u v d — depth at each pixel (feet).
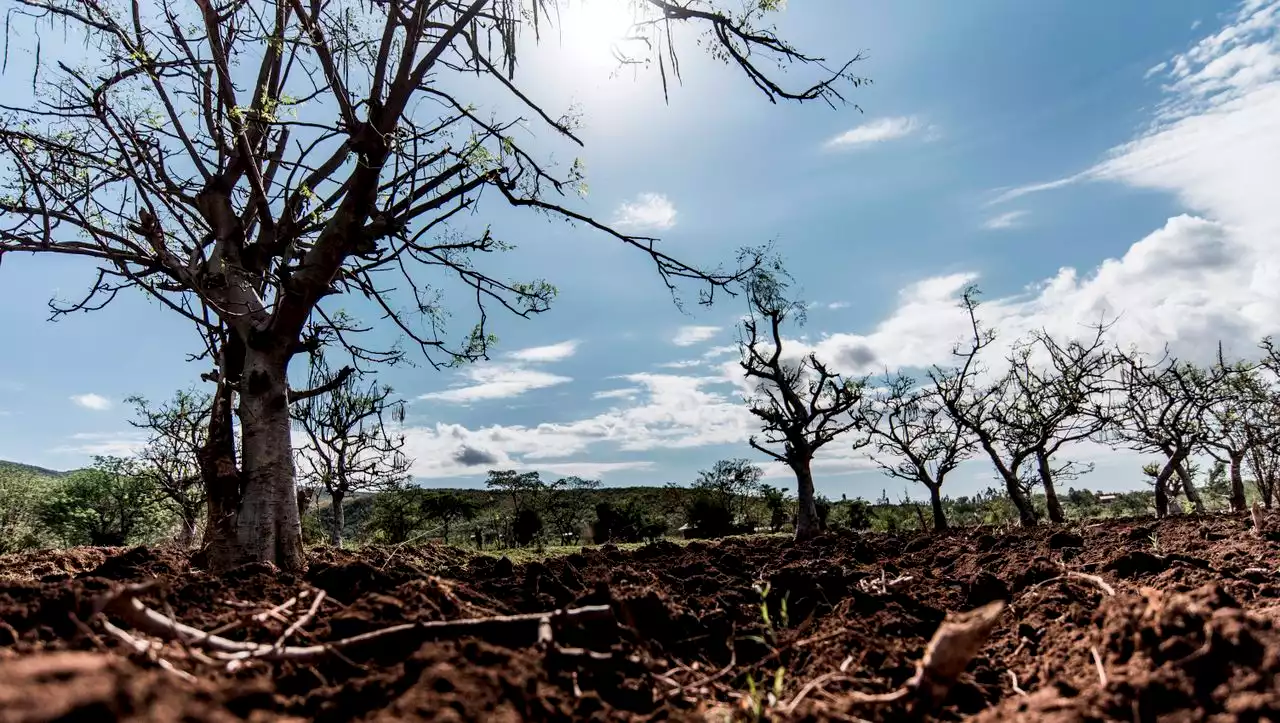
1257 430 50.80
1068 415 48.80
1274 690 6.67
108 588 10.19
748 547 33.09
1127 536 27.53
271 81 26.27
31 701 4.83
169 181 23.61
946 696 8.88
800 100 26.89
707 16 25.05
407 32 22.31
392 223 22.57
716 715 8.00
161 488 50.62
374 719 6.66
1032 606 13.15
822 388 41.09
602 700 8.20
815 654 10.82
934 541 33.42
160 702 5.46
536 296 27.04
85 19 21.58
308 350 22.77
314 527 54.13
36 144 21.85
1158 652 8.11
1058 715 7.20
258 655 7.79
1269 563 17.54
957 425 50.65
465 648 8.07
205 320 23.11
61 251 21.08
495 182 24.20
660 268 26.63
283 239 23.59
